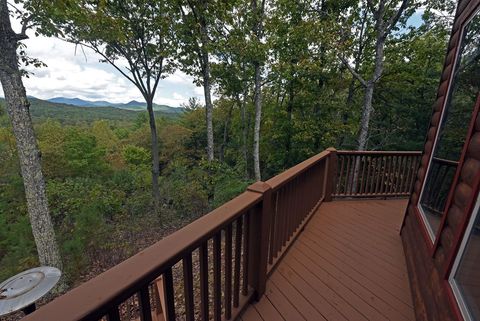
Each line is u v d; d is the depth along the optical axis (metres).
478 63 1.58
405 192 4.26
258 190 1.65
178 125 20.72
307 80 10.23
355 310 1.78
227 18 8.09
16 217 8.37
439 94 2.34
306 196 3.07
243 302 1.73
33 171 5.60
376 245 2.69
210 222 1.18
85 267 5.95
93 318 0.65
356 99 11.06
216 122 19.47
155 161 10.59
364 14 9.44
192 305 1.13
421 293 1.72
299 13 9.01
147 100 10.36
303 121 10.88
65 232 6.55
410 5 7.51
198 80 10.16
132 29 8.64
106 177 16.86
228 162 18.12
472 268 1.17
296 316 1.71
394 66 8.79
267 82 10.68
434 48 8.36
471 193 1.22
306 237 2.83
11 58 5.13
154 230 8.33
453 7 7.29
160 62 9.81
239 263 1.60
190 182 10.33
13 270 5.59
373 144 11.45
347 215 3.48
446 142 1.96
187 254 1.02
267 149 13.92
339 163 4.30
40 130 17.03
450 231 1.43
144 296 0.83
